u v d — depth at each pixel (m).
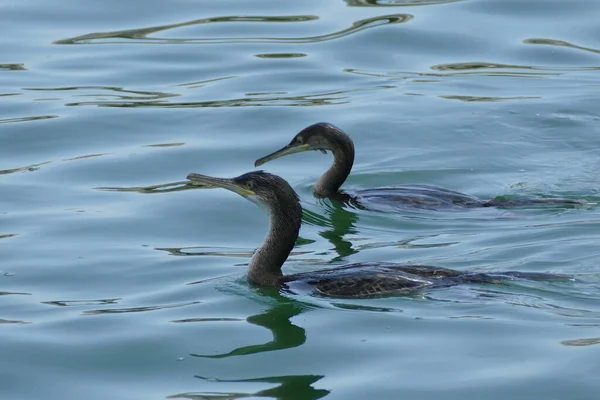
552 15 26.97
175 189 18.77
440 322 13.32
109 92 23.14
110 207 17.95
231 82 23.70
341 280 14.37
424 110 22.31
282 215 14.86
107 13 27.42
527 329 13.03
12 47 25.33
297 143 18.91
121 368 12.72
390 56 25.08
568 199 17.77
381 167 20.02
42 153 20.39
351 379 12.19
